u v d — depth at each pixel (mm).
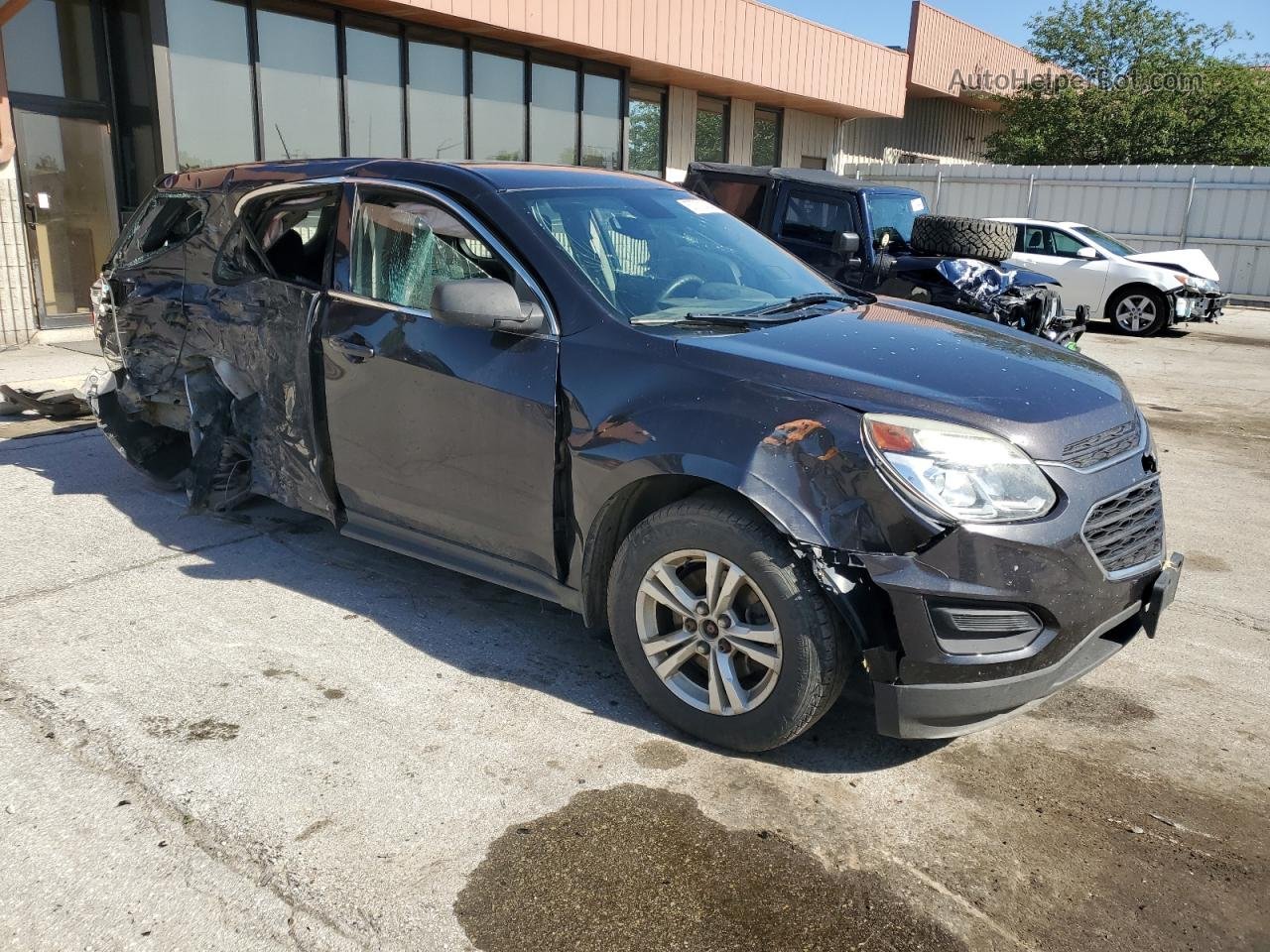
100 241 9789
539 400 3201
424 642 3709
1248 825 2773
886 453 2637
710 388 2904
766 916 2355
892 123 23297
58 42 9180
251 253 4242
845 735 3172
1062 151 23875
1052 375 3121
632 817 2701
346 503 3971
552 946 2240
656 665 3094
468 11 11125
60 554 4438
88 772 2822
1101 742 3195
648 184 4270
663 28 13836
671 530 2953
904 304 4133
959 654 2650
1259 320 15938
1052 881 2518
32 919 2266
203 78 9625
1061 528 2666
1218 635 4055
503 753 2986
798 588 2729
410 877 2441
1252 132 22578
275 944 2217
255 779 2807
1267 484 6434
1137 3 24094
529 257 3355
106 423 5102
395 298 3662
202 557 4453
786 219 8906
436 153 12109
